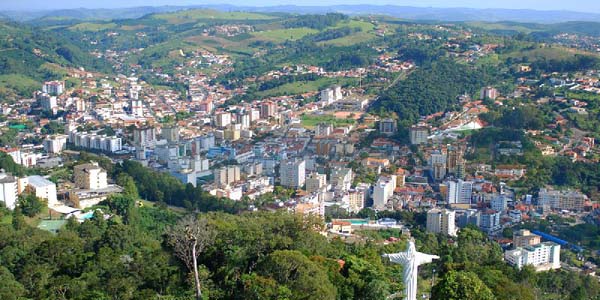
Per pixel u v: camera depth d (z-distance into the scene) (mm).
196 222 166375
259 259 145875
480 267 174125
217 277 146750
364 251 171250
